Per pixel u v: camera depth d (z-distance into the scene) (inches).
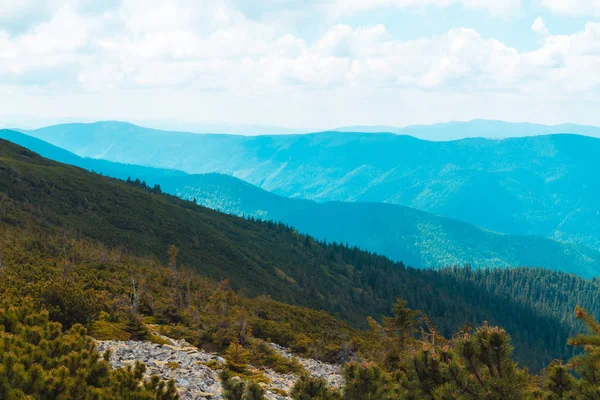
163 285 2474.2
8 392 413.7
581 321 426.3
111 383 526.6
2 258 1983.3
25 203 5610.2
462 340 427.5
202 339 1327.5
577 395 414.6
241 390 514.9
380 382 468.1
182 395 729.6
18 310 638.5
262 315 2420.0
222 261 7062.0
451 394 406.9
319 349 1605.6
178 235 7293.3
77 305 1065.5
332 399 474.6
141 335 1152.8
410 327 1628.9
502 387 402.0
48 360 496.4
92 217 6427.2
